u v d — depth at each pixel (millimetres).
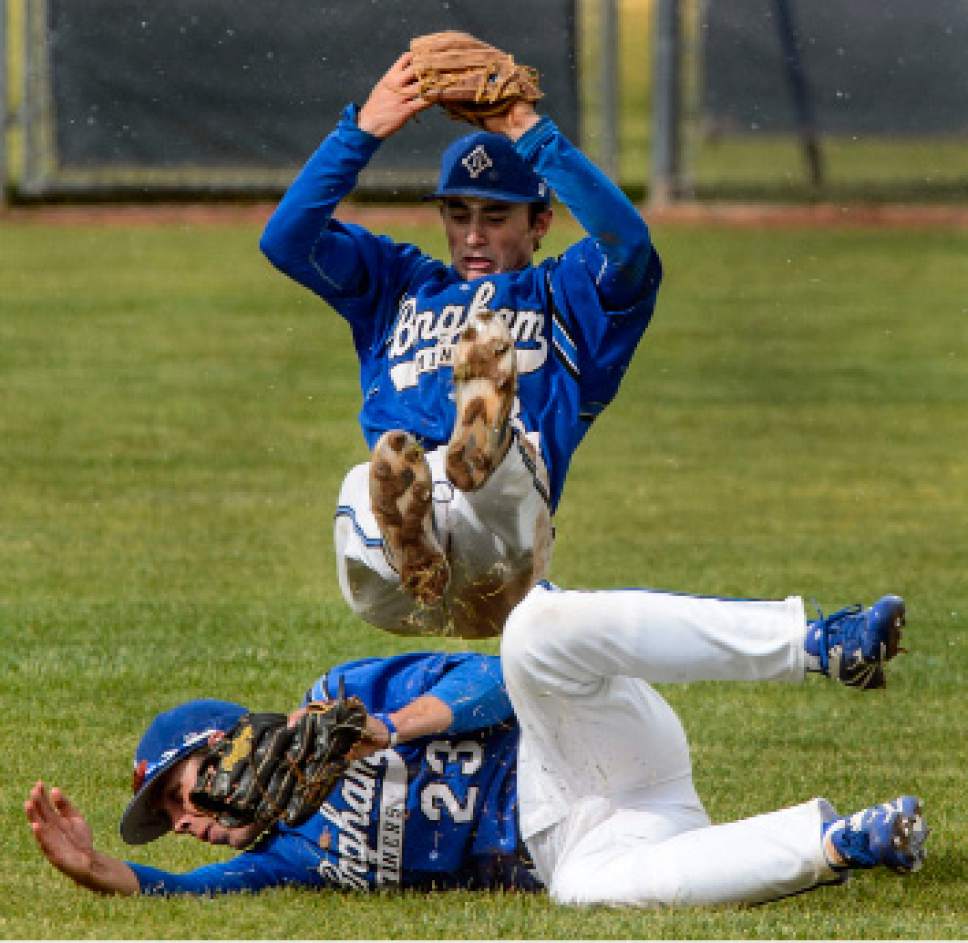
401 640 27812
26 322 61156
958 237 83062
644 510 37625
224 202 88562
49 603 29688
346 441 44000
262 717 16984
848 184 92875
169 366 53750
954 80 95562
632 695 17328
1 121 88250
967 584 31812
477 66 18688
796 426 47000
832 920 16438
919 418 48188
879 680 16859
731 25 96250
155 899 17219
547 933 15914
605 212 18281
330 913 16797
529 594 17188
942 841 19562
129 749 22734
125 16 87125
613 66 88438
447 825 17641
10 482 39062
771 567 32781
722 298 68250
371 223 77938
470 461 16922
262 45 86062
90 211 87875
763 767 22453
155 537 34438
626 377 53719
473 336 16703
